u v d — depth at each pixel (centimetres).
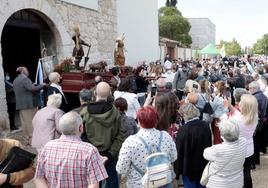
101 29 1329
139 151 341
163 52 2608
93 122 410
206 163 431
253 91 668
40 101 826
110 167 418
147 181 328
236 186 376
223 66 2091
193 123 437
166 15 4212
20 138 841
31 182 578
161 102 464
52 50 1087
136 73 1090
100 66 966
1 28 848
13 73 1148
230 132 369
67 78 831
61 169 290
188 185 442
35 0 960
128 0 1686
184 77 1058
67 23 1106
